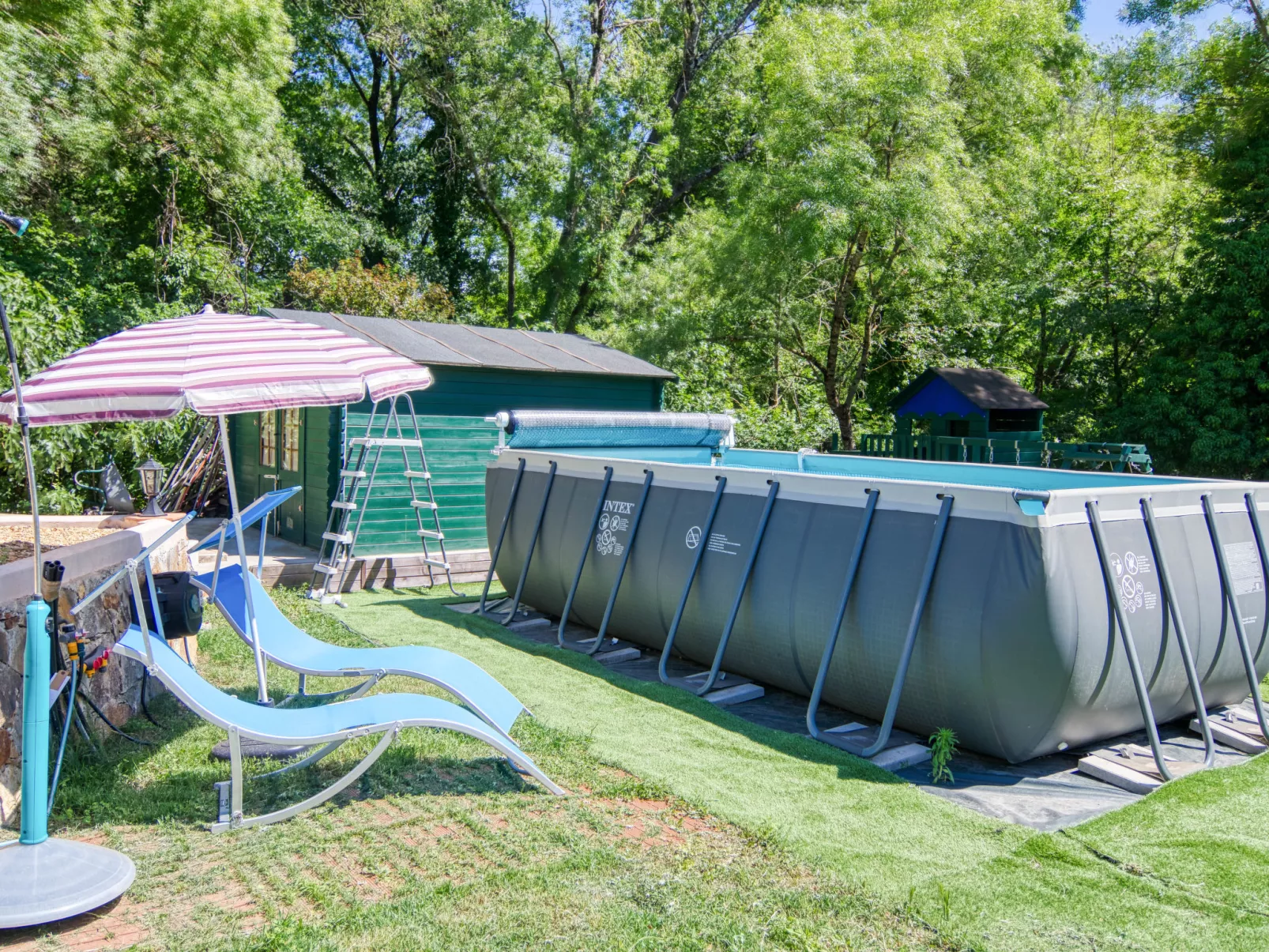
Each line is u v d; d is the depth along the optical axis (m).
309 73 28.64
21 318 10.62
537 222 27.06
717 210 24.16
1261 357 18.30
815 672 5.87
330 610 8.84
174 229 18.73
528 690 6.32
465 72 24.70
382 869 3.72
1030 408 17.53
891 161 17.84
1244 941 3.24
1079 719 4.96
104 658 4.46
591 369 12.05
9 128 11.88
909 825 4.23
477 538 11.23
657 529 7.15
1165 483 6.06
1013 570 4.73
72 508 10.83
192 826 4.13
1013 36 18.91
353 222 25.70
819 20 18.75
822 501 5.96
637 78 25.92
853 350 23.09
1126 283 22.42
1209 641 5.41
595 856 3.84
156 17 15.27
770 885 3.62
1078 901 3.53
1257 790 4.69
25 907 3.20
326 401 4.23
